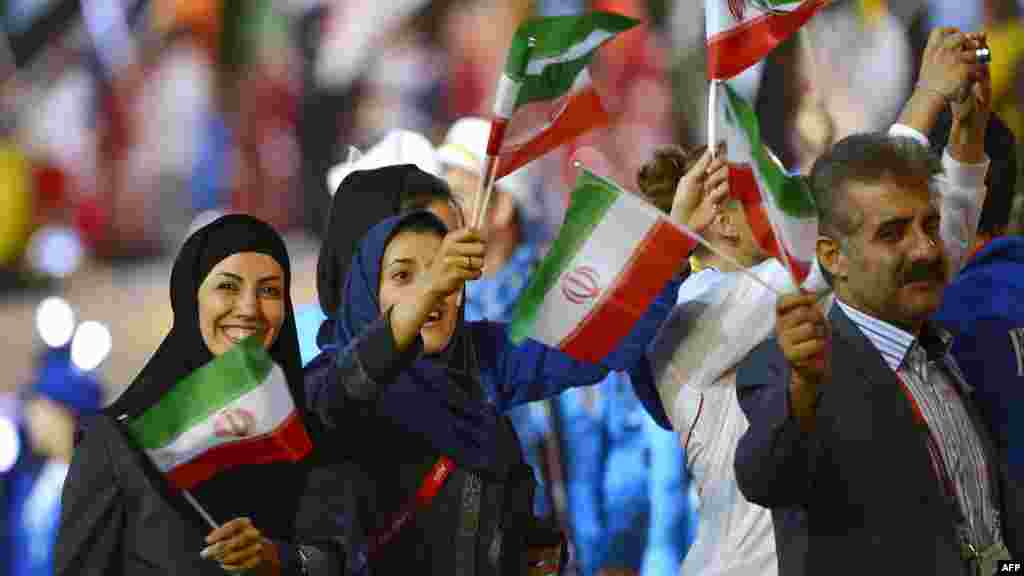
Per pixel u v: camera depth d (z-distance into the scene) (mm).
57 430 32500
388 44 59375
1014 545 17969
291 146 59781
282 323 18859
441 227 19172
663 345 19656
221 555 17156
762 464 16562
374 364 17875
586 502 27250
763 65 50156
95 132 59969
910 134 19469
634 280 18141
